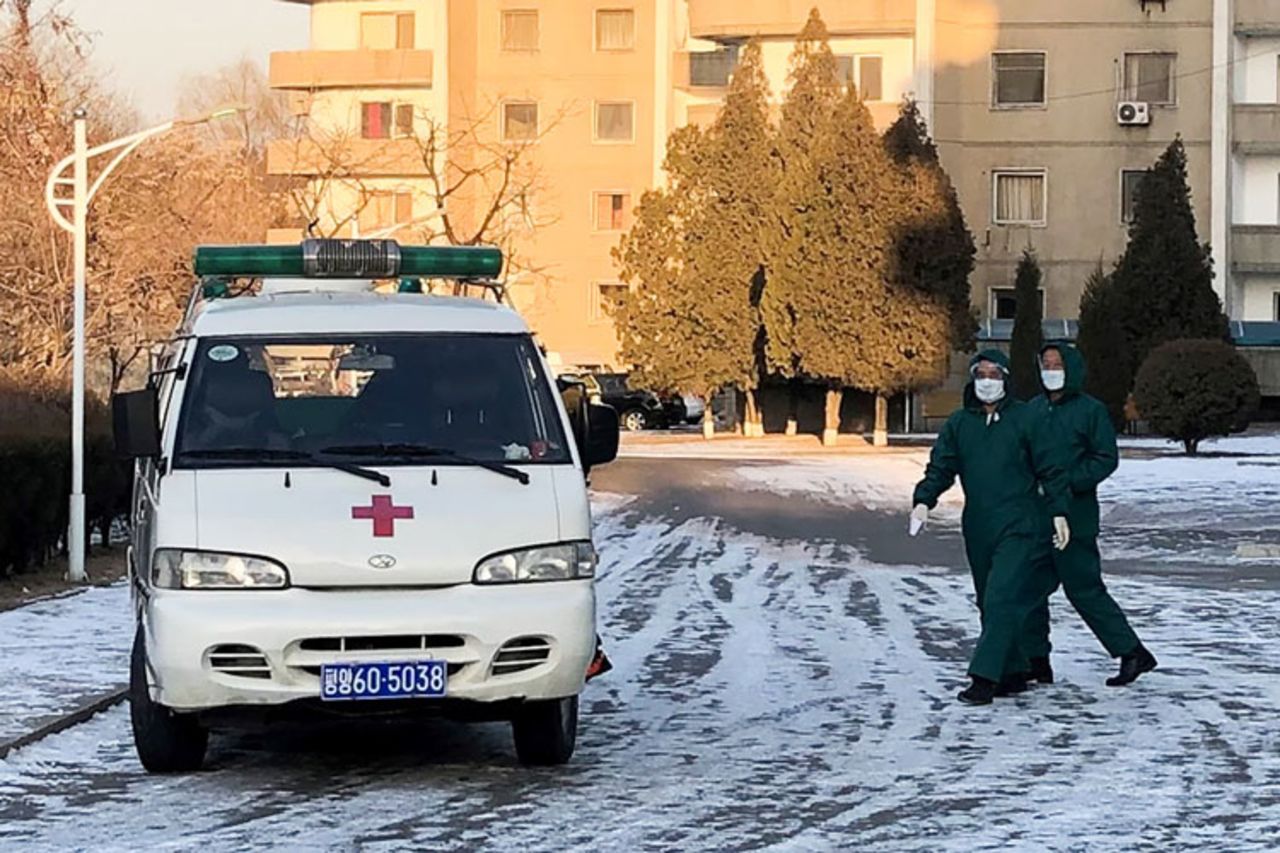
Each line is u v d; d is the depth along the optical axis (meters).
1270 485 37.59
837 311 56.47
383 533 9.98
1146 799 9.80
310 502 10.16
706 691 13.69
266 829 9.26
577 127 70.94
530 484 10.40
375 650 9.80
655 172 69.88
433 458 10.59
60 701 12.79
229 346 11.08
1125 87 65.19
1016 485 13.26
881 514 33.22
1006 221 65.62
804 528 30.39
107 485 24.64
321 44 73.69
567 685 10.05
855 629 17.44
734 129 59.50
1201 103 64.75
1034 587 13.35
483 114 68.12
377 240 12.83
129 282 38.72
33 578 21.92
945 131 65.44
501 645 9.88
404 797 10.03
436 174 59.09
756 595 20.58
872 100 67.06
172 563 9.98
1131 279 54.59
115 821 9.48
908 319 56.19
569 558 10.18
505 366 11.09
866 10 65.75
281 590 9.88
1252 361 63.31
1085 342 55.03
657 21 69.25
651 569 23.73
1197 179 64.88
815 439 60.06
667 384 60.66
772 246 57.66
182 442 10.63
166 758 10.66
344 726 12.35
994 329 64.81
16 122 36.88
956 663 15.13
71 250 37.03
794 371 58.06
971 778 10.41
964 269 56.84
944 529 30.23
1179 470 41.31
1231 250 64.81
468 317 11.37
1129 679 13.80
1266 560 25.30
